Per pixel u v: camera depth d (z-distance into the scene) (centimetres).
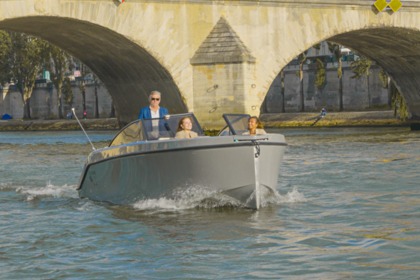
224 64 6041
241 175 2256
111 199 2505
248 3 6238
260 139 2255
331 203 2464
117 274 1608
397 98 8381
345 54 11875
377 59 8219
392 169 3534
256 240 1895
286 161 4094
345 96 11112
